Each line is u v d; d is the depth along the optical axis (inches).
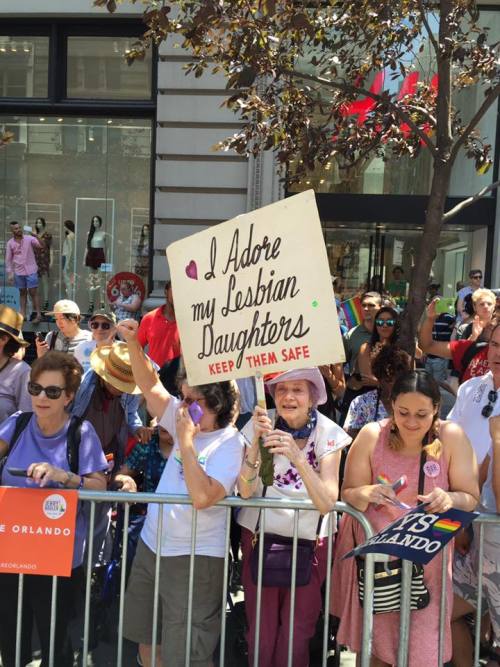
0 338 150.6
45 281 427.8
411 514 98.7
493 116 374.9
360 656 110.3
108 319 189.0
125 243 418.6
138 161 411.8
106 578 137.6
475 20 171.2
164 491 117.0
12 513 108.6
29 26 391.9
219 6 171.5
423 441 109.0
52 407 111.7
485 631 135.9
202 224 370.0
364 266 403.2
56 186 420.2
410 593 105.0
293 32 191.5
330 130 215.9
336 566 117.7
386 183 386.3
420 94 229.5
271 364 101.4
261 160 356.8
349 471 112.7
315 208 97.1
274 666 117.6
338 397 194.7
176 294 108.7
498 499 109.7
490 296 177.6
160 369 192.1
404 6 179.9
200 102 359.6
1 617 116.9
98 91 399.9
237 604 152.6
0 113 410.9
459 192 385.4
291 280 99.3
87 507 117.2
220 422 114.7
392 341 173.6
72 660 126.0
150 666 118.8
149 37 194.4
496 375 132.0
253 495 113.8
